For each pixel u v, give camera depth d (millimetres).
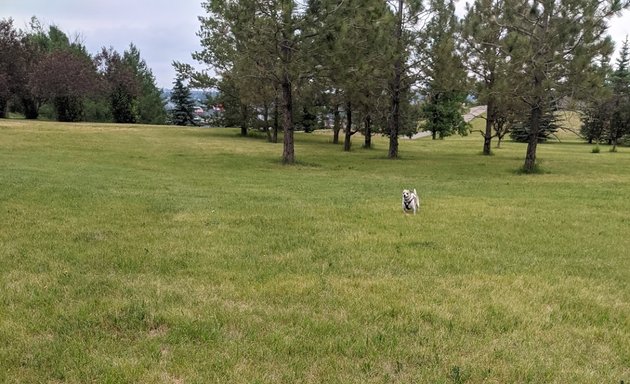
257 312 5672
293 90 32062
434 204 14180
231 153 32750
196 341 4910
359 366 4477
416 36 29703
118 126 50625
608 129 55844
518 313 5832
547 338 5199
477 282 6957
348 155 34594
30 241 8414
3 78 58812
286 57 24359
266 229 10055
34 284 6328
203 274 6984
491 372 4441
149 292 6164
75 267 7098
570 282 7094
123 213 11219
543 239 9836
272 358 4590
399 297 6281
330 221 11070
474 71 27734
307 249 8500
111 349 4672
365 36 25094
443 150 41938
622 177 23406
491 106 35844
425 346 4918
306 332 5145
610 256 8641
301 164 27703
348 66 24703
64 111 64812
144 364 4383
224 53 37594
